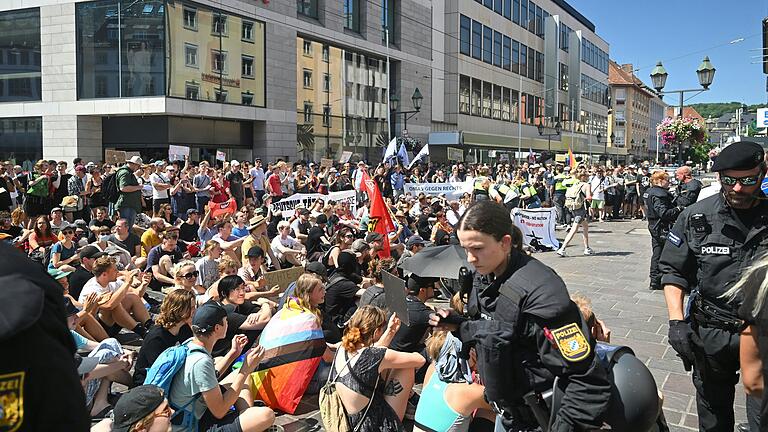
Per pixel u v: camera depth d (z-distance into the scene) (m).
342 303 6.60
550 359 2.31
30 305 1.28
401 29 36.38
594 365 2.26
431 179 25.59
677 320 3.41
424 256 5.10
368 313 4.29
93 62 22.86
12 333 1.23
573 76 65.25
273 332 5.18
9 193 13.69
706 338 3.30
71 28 22.88
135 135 23.45
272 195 17.08
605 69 81.00
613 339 6.82
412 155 33.94
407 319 3.09
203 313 4.27
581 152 65.56
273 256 9.84
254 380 5.12
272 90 26.78
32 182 13.06
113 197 12.23
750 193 3.11
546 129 59.91
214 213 11.68
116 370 5.03
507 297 2.40
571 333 2.26
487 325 2.46
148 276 7.54
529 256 2.58
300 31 28.30
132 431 3.58
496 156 46.84
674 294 3.46
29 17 23.47
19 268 1.39
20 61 23.83
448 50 44.19
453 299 4.11
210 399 4.11
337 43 30.94
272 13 26.59
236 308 6.54
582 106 71.00
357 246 8.83
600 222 21.47
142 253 10.00
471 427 3.77
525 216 14.16
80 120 23.23
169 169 15.39
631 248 14.61
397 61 36.47
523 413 2.58
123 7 22.19
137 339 7.11
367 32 33.19
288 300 5.43
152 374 4.08
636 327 7.31
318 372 5.38
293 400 5.09
